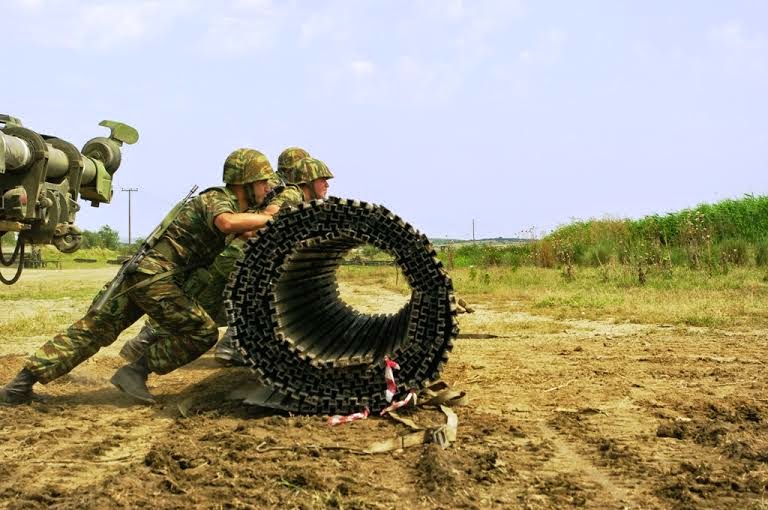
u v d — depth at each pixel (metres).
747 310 14.54
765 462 5.66
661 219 29.61
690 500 4.88
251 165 7.38
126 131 14.16
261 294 6.87
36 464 5.67
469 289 20.73
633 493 5.05
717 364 9.72
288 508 4.71
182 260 7.35
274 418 6.74
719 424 6.69
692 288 18.22
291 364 6.93
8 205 10.39
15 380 7.45
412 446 6.04
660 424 6.76
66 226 11.56
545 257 30.38
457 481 5.15
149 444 6.21
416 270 6.78
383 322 8.35
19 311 16.75
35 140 10.70
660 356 10.33
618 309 15.26
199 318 7.37
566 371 9.31
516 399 7.84
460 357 10.45
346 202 6.66
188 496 4.89
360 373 6.89
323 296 8.54
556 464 5.66
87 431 6.61
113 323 7.45
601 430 6.62
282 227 6.77
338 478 5.24
